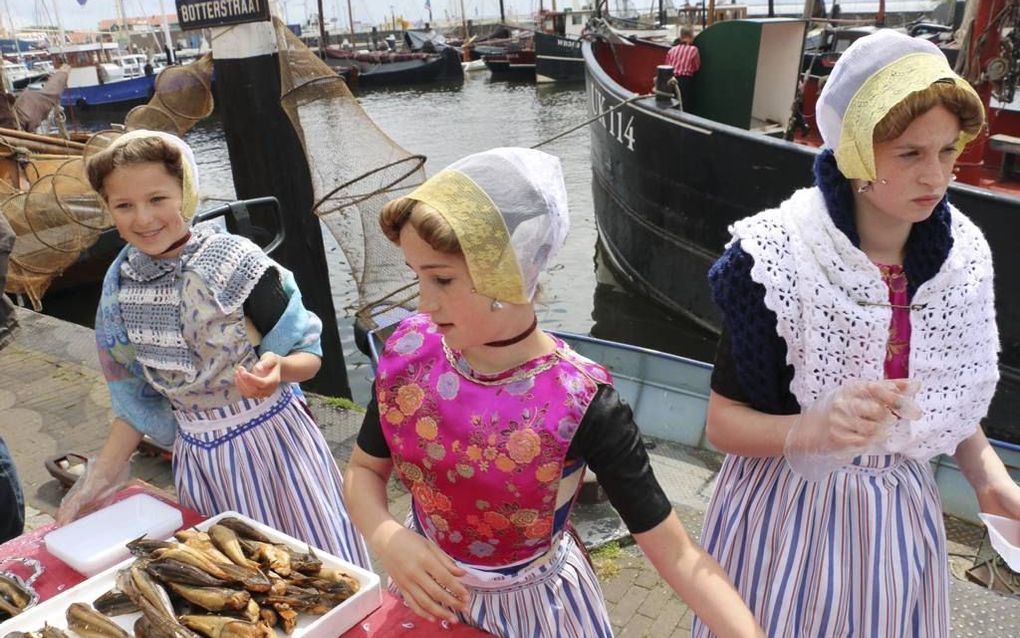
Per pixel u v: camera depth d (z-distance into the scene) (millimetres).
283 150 4742
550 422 1279
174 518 1796
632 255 8336
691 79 8516
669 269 7594
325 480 2143
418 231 1145
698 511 3062
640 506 1278
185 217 1900
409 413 1369
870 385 1279
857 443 1275
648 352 4277
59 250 5688
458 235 1120
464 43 46500
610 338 7883
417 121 23969
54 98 11039
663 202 7293
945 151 1277
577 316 8438
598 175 9461
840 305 1365
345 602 1410
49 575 1680
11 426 4094
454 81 36312
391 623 1438
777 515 1539
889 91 1238
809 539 1504
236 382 1806
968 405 1438
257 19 4289
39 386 4570
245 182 4844
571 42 31312
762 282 1392
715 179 6461
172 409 2078
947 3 11820
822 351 1392
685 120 6605
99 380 4629
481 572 1430
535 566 1423
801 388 1428
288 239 4898
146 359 1964
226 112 4750
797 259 1393
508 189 1152
